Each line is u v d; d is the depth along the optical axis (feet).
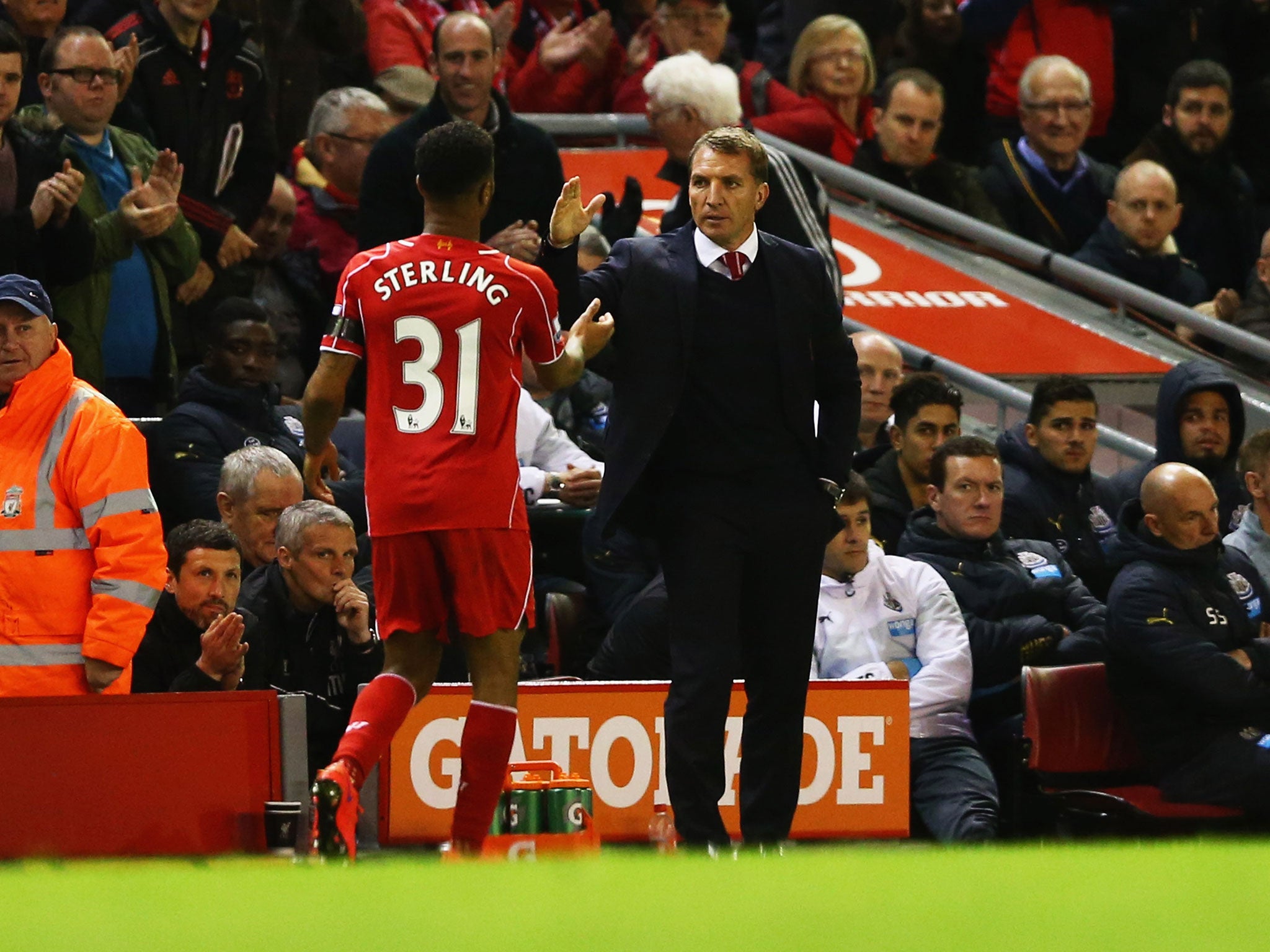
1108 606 90.48
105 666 71.10
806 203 96.53
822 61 142.82
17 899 36.88
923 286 136.56
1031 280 140.46
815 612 68.13
